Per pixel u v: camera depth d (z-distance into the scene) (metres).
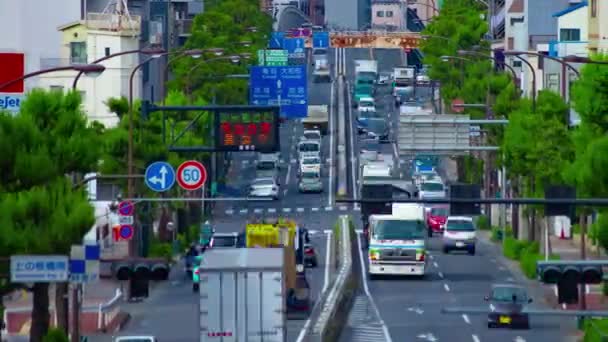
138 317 139.75
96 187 166.50
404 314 138.00
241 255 104.25
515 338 122.62
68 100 108.31
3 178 99.62
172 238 186.12
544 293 147.62
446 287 156.00
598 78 123.19
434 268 173.12
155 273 93.44
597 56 128.25
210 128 169.62
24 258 85.94
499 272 168.75
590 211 134.25
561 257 171.50
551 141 162.25
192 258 166.00
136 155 160.25
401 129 156.75
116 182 163.62
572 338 122.44
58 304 112.69
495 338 122.81
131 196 151.38
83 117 109.44
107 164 160.00
